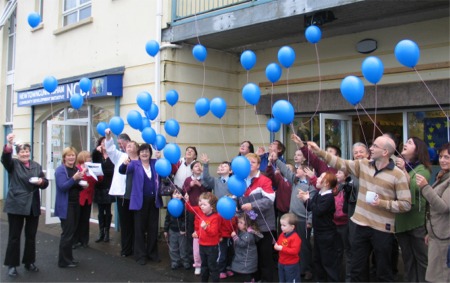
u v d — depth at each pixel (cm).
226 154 768
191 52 718
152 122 689
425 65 560
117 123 536
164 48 689
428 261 373
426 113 582
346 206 472
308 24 558
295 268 421
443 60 548
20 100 1009
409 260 412
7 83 1158
